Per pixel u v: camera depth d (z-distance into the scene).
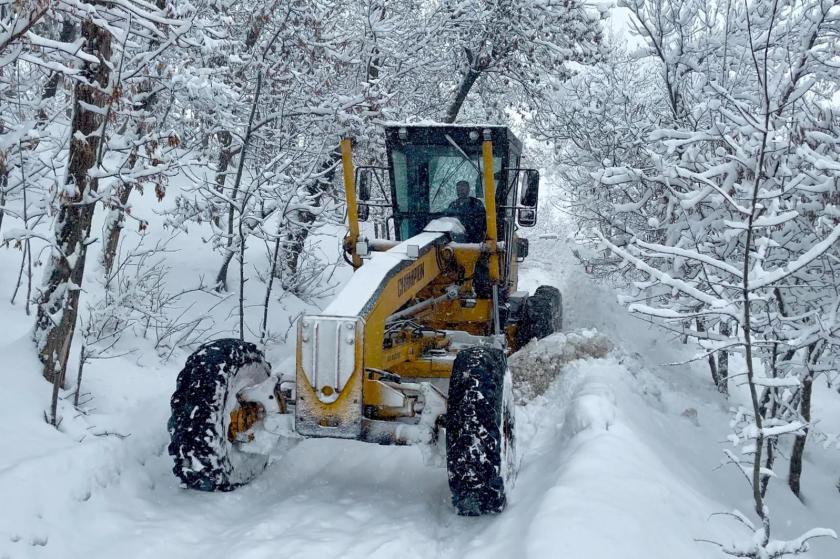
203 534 4.11
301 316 4.35
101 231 9.80
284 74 9.22
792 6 8.34
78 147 5.40
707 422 7.11
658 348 9.21
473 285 6.94
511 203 7.89
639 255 8.51
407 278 5.37
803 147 5.21
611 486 4.15
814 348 5.73
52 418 4.99
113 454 4.54
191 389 4.53
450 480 4.34
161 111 9.11
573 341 7.20
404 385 4.57
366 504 4.61
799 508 5.86
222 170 9.23
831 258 5.79
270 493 4.86
